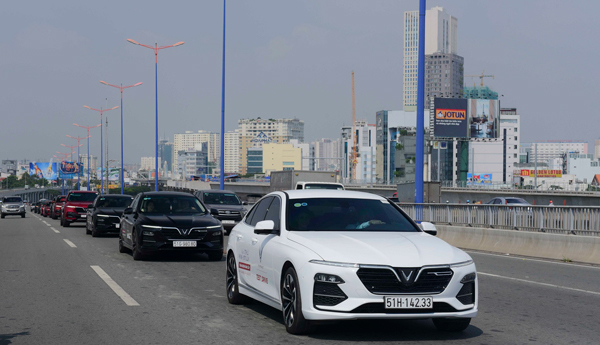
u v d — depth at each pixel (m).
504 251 18.67
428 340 6.78
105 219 23.20
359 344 6.54
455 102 95.06
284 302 7.06
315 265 6.43
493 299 9.81
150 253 14.53
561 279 12.38
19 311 8.38
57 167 169.88
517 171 150.62
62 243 20.28
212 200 26.50
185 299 9.36
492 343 6.68
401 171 151.12
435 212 24.44
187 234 14.23
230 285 9.09
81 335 6.96
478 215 21.48
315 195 8.05
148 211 15.41
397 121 163.88
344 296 6.25
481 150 157.12
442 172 145.75
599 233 16.00
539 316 8.32
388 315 6.23
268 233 7.44
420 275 6.30
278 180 43.16
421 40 22.78
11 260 14.91
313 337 6.83
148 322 7.66
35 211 74.44
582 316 8.34
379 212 7.86
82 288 10.43
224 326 7.42
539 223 18.27
